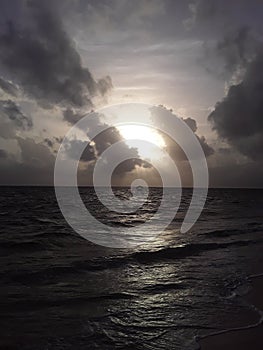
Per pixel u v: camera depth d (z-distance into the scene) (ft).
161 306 29.45
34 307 27.94
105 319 26.04
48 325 24.43
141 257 51.49
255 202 258.37
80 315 26.66
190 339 23.13
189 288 35.27
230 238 75.15
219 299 32.01
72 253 54.19
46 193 354.33
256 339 23.45
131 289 34.24
